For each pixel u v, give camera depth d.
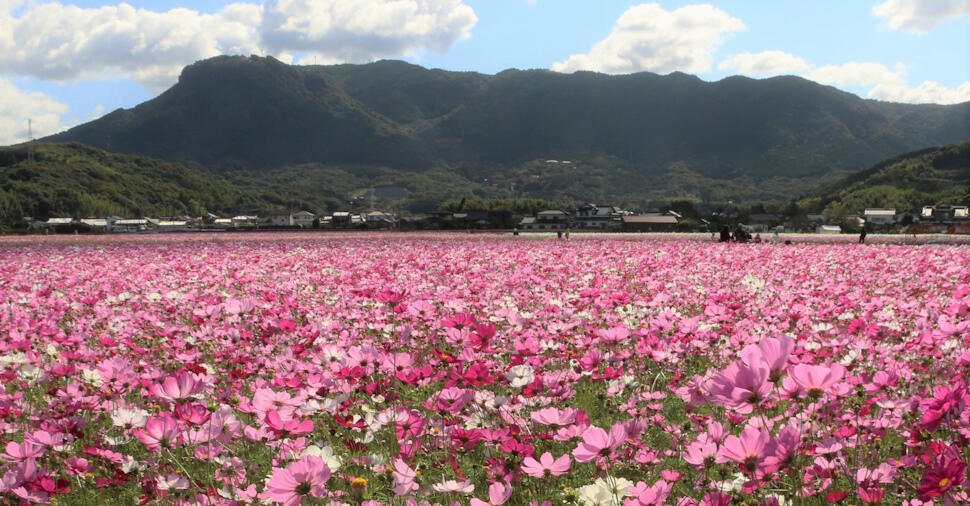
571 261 15.01
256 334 5.78
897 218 106.19
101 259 17.31
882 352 4.46
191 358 4.90
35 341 5.58
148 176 148.00
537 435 3.16
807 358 4.02
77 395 3.87
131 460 3.13
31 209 104.50
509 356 5.58
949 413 2.52
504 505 2.80
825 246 22.45
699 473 2.93
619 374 4.27
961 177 130.12
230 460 3.00
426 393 4.70
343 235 50.12
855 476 2.69
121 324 6.74
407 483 2.50
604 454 2.34
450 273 12.10
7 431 3.65
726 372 2.04
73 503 3.13
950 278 10.13
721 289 8.56
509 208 123.00
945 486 1.97
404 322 6.19
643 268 12.97
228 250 23.89
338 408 3.37
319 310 7.27
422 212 192.12
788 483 2.65
